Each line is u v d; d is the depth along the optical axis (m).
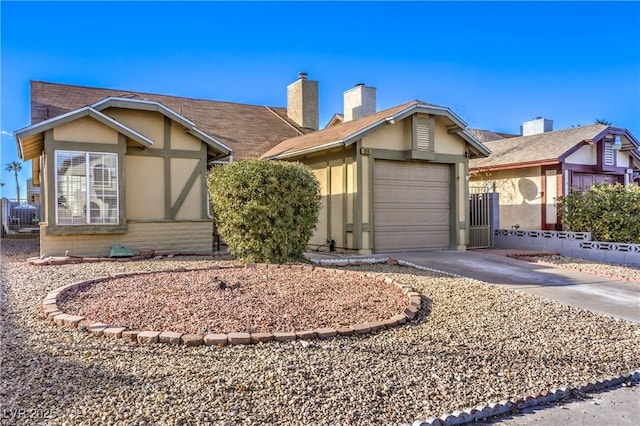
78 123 10.23
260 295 6.25
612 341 5.14
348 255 11.31
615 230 12.41
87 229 10.34
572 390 3.88
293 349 4.41
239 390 3.52
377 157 11.82
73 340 4.60
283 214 9.30
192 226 11.80
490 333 5.16
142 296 6.13
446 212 13.14
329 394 3.53
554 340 5.07
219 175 9.66
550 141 16.67
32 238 18.66
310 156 13.44
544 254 12.20
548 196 15.38
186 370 3.87
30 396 3.37
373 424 3.16
